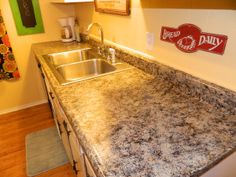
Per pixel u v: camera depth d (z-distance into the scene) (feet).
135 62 4.79
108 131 2.55
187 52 3.34
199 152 2.16
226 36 2.66
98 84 4.00
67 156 6.35
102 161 2.09
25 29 8.22
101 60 5.65
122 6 4.74
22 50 8.48
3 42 7.85
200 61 3.15
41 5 8.18
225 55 2.74
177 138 2.38
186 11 3.14
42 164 6.16
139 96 3.44
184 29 3.27
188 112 2.90
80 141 2.53
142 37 4.43
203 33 2.96
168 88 3.69
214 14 2.73
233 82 2.74
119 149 2.24
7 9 7.71
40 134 7.55
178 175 1.90
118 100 3.34
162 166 2.00
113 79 4.20
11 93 8.96
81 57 6.89
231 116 2.76
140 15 4.30
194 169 1.96
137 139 2.38
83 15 7.60
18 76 8.65
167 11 3.52
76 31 8.08
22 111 9.18
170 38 3.63
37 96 9.62
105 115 2.91
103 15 5.95
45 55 6.36
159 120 2.74
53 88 3.98
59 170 5.93
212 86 2.99
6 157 6.50
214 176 2.26
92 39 7.10
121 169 1.98
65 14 8.70
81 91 3.72
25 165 6.17
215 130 2.50
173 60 3.71
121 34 5.27
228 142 2.29
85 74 5.86
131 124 2.67
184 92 3.51
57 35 8.90
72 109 3.11
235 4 2.44
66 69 5.49
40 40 8.66
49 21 8.54
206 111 2.91
